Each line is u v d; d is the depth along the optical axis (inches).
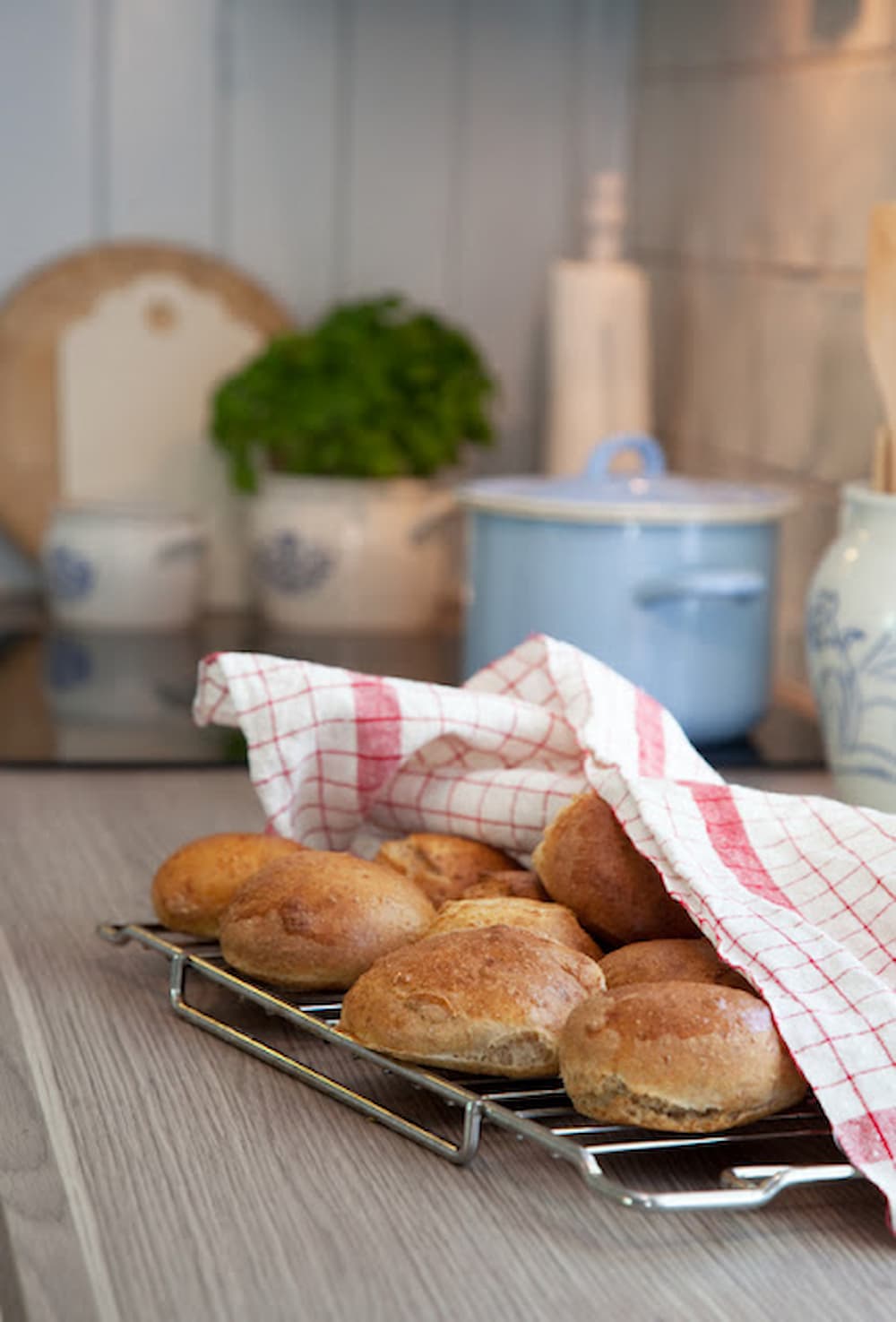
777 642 95.5
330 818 67.7
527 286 110.8
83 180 106.9
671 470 106.8
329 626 104.3
